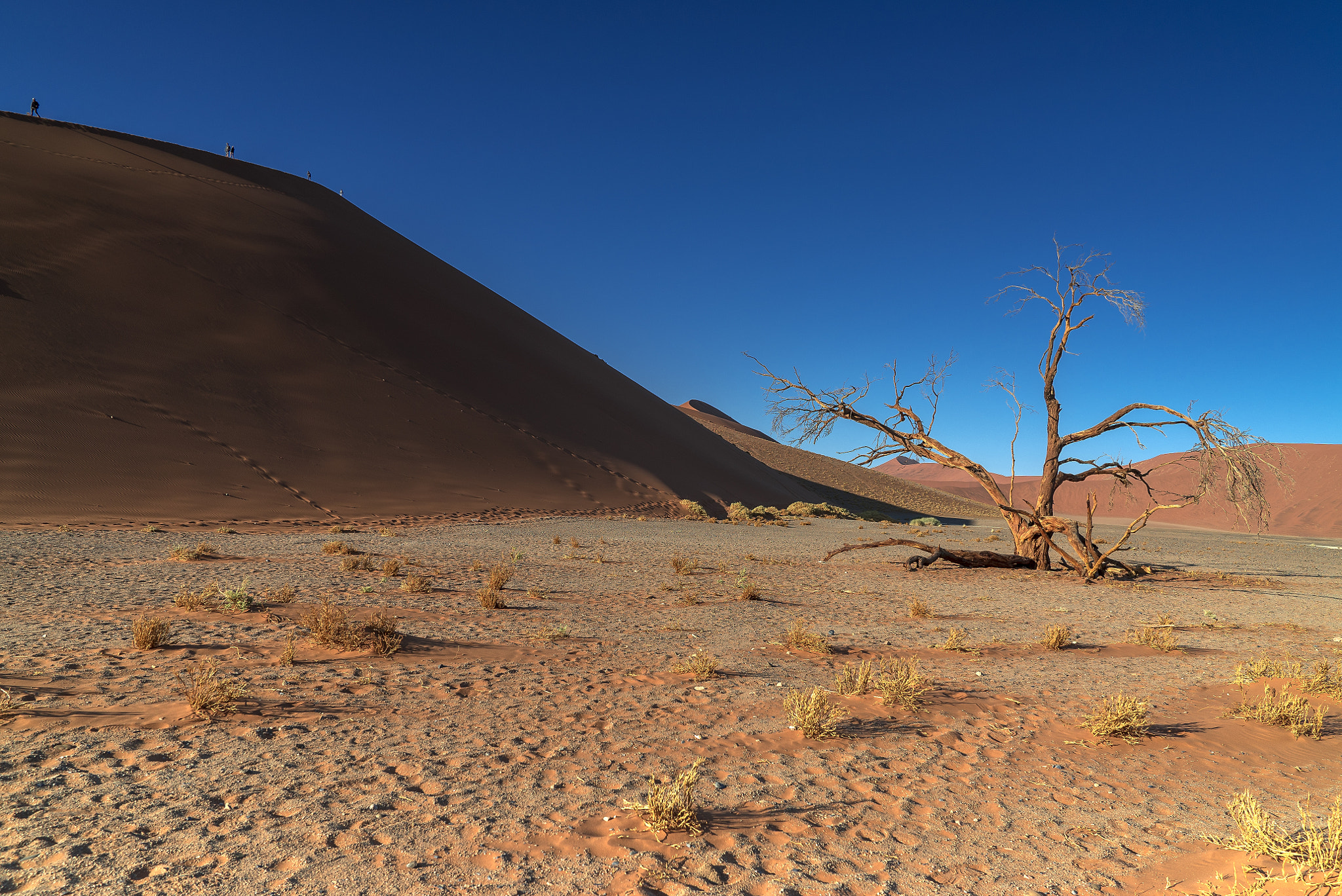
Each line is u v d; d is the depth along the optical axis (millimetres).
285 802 3934
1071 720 6387
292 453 32469
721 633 10039
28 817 3617
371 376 41719
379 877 3162
